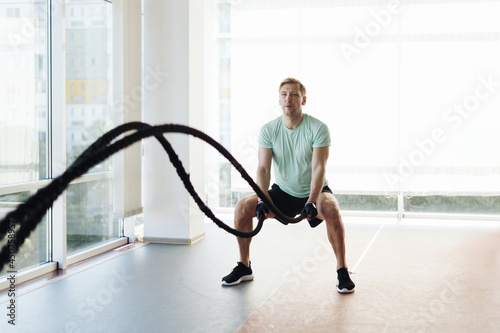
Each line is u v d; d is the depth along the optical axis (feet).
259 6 23.32
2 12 12.87
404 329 9.97
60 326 10.18
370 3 22.44
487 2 21.62
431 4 21.99
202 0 19.10
